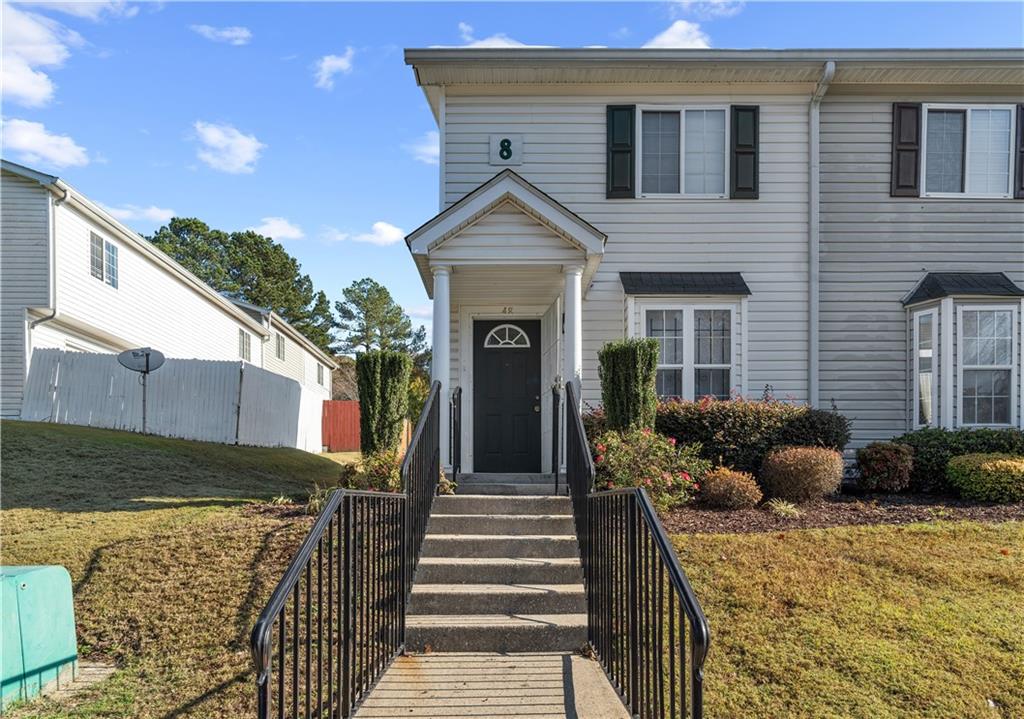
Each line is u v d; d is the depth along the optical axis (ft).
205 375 51.31
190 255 174.70
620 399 27.43
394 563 17.15
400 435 30.07
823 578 19.21
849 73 35.70
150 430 49.70
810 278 36.35
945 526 23.59
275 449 53.98
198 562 20.59
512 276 29.71
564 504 23.84
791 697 14.29
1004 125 37.40
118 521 24.32
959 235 37.22
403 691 15.05
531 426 34.99
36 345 46.85
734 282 35.40
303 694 14.99
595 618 16.96
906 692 14.34
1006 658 15.48
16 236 45.85
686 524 23.93
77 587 19.36
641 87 36.50
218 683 15.55
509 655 17.10
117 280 54.85
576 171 36.47
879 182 37.22
